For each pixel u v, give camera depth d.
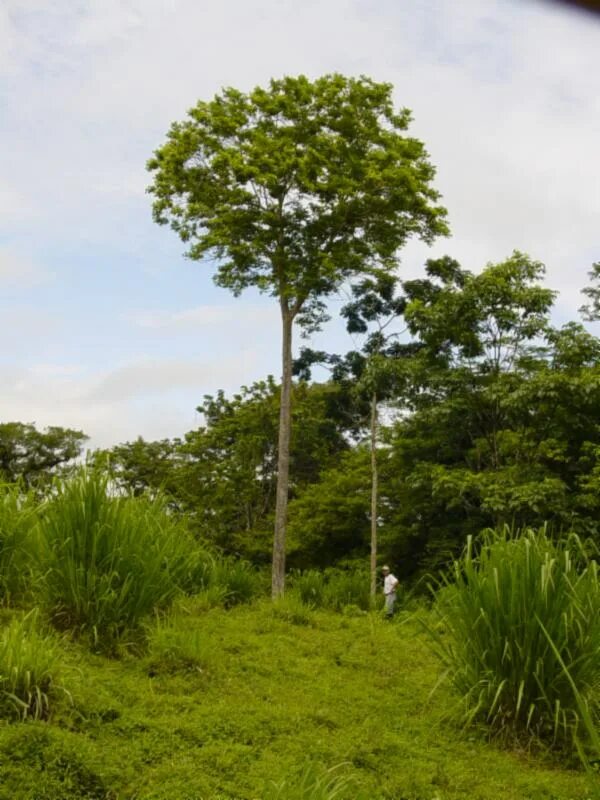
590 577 6.13
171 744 5.47
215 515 28.73
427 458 23.06
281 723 6.25
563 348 18.03
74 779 4.64
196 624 9.14
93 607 7.14
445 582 6.85
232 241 21.39
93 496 7.39
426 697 7.56
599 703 6.01
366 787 5.15
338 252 21.55
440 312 19.22
